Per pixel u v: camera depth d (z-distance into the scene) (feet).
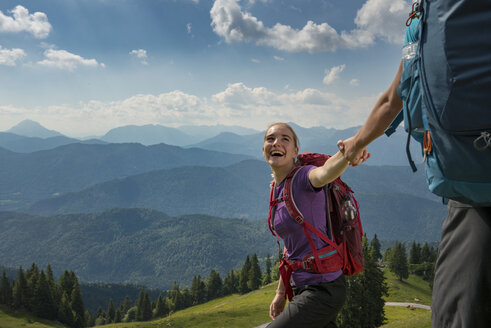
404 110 5.21
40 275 359.66
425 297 288.51
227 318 206.59
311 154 9.70
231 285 485.97
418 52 4.80
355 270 8.86
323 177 7.68
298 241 8.89
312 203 8.72
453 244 5.60
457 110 4.28
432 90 4.55
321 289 8.48
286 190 8.93
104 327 197.16
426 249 408.05
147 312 462.60
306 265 8.59
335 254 8.60
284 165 9.53
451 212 5.72
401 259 330.54
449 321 5.57
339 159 6.92
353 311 125.70
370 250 143.02
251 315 214.90
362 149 6.40
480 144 4.21
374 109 5.90
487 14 4.06
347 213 8.68
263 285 459.73
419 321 87.10
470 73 4.14
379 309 141.69
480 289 5.11
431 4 4.58
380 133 5.84
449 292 5.54
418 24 4.91
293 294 9.21
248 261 456.45
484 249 5.09
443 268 5.76
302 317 8.22
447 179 4.74
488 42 4.06
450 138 4.47
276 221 9.25
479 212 5.24
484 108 4.13
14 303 352.49
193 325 193.88
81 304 409.69
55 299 380.17
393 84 5.60
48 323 340.39
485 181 4.37
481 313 5.10
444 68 4.35
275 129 9.61
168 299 492.95
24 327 302.86
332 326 8.71
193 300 482.69
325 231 8.74
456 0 4.25
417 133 5.36
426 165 5.16
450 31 4.28
